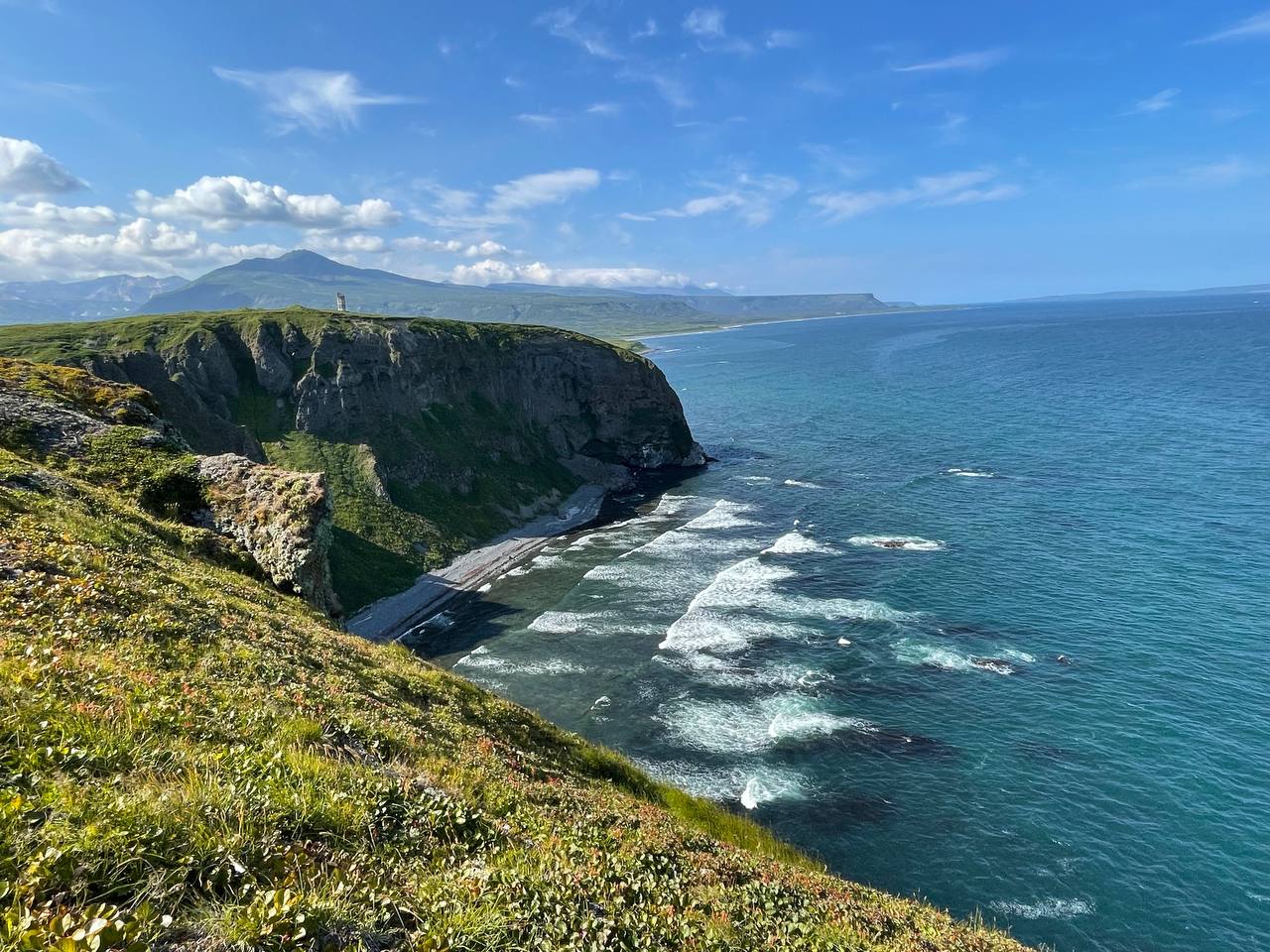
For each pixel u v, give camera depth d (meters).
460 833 10.12
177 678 12.52
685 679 51.00
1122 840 34.03
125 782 7.62
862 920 13.83
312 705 14.04
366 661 22.38
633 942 8.62
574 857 11.08
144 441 38.06
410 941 6.79
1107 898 31.09
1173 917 30.02
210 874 6.59
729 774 40.41
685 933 9.41
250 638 17.75
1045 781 38.09
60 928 5.14
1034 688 46.34
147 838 6.52
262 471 38.84
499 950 7.30
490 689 52.34
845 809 37.22
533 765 19.39
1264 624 51.53
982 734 42.31
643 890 10.72
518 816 12.64
